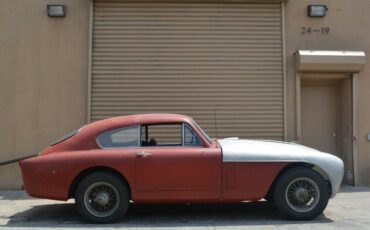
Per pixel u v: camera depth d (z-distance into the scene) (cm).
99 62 1078
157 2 1091
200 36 1091
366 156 1090
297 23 1103
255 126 1080
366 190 1038
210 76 1085
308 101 1141
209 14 1095
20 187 1062
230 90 1084
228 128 1078
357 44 1109
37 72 1074
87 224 738
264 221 750
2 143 1065
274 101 1087
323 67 1064
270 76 1090
